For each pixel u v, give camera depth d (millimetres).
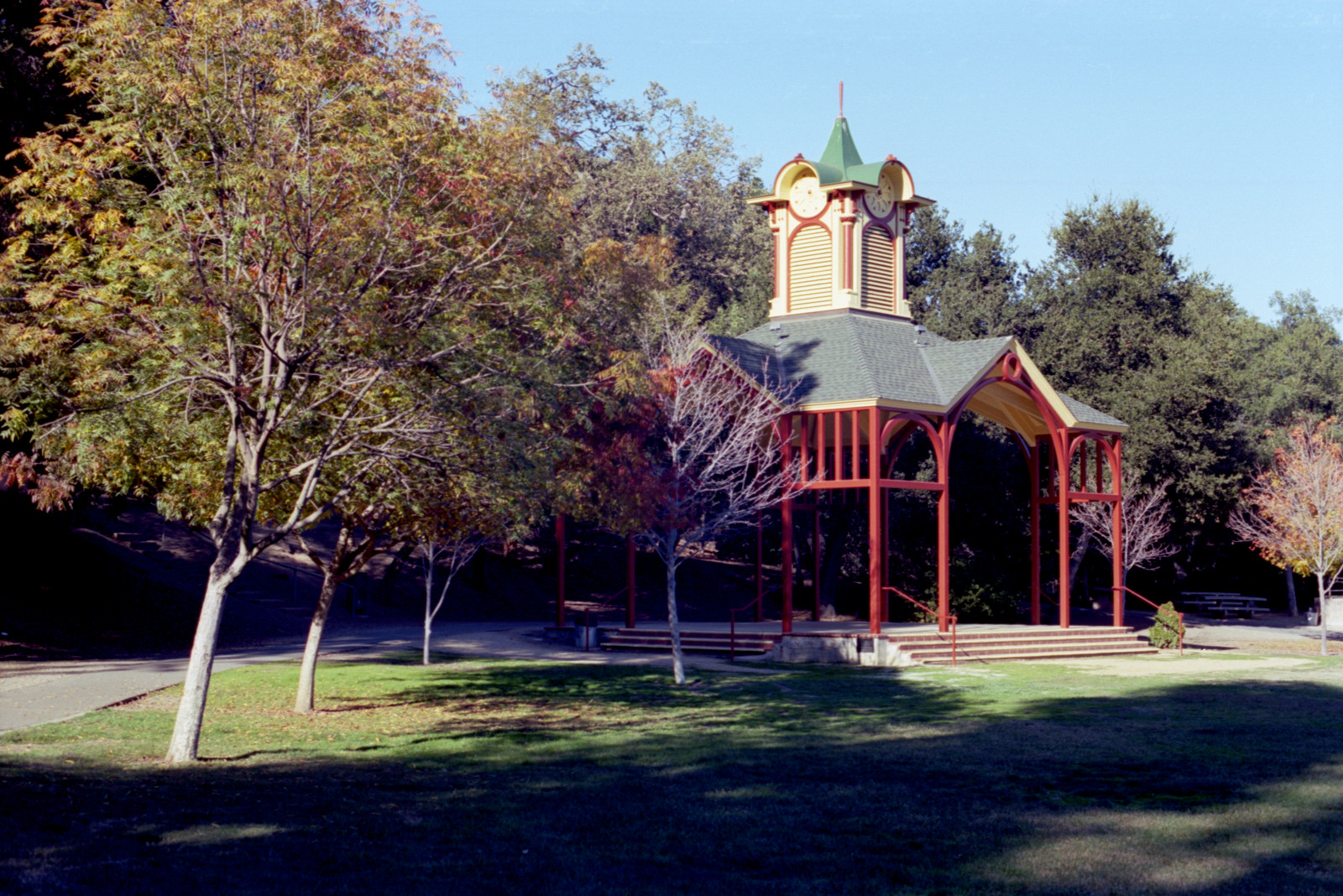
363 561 18250
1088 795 11539
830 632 28859
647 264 19047
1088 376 46219
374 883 7848
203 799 10578
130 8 13398
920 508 43750
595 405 18766
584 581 49656
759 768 13148
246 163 13516
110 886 7422
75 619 28250
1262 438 52781
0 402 14672
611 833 9648
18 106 21656
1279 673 25359
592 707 19000
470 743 15047
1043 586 48688
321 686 21203
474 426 14477
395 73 14320
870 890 7965
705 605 46750
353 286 14211
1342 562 35844
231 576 13469
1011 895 7883
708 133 59719
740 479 30453
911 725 17031
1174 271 49031
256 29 13750
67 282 13883
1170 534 47094
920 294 50125
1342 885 8156
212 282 13320
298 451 15586
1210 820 10305
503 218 15156
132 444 14547
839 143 34688
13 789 10391
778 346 31922
